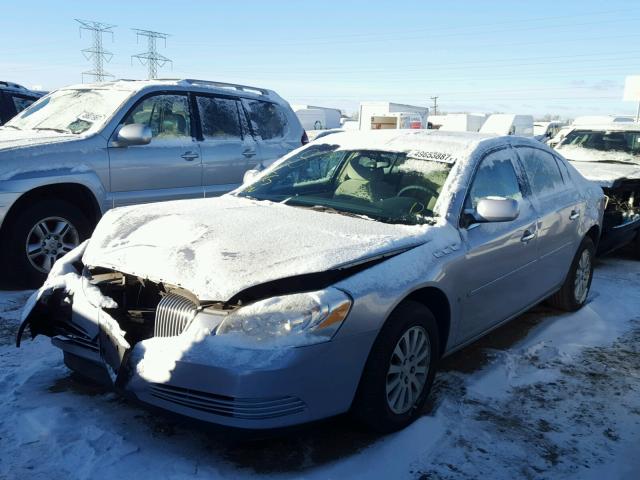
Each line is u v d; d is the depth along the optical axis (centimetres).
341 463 297
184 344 281
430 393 381
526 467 307
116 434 307
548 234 476
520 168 469
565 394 394
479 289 390
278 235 332
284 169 466
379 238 335
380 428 318
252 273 290
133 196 610
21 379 367
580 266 558
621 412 373
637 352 476
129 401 331
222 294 280
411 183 405
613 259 833
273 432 276
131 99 623
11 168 531
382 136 469
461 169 405
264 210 388
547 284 500
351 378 295
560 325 526
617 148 928
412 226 364
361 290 297
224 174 693
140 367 289
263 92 778
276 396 271
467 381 402
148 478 273
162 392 286
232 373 268
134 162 609
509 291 433
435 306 362
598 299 612
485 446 324
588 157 927
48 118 657
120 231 354
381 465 299
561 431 346
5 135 596
